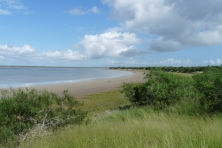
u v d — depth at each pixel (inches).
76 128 266.7
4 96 279.3
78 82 1790.1
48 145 196.4
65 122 291.6
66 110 306.8
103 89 1234.6
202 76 452.8
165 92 457.7
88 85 1502.2
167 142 182.7
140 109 431.2
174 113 371.9
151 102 478.3
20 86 1368.1
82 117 324.5
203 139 185.9
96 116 469.7
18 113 257.6
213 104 356.2
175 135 210.5
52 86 1396.4
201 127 248.5
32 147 202.4
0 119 237.5
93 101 771.4
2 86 1362.0
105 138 206.7
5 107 248.8
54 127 277.9
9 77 2428.6
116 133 223.0
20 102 264.5
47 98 291.1
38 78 2316.7
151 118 341.1
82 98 865.5
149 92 489.4
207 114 336.5
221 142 176.6
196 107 375.6
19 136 233.9
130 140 193.3
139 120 325.1
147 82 517.3
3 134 220.5
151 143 180.2
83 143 191.8
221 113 335.0
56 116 287.9
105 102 735.7
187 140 188.9
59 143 202.1
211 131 220.8
